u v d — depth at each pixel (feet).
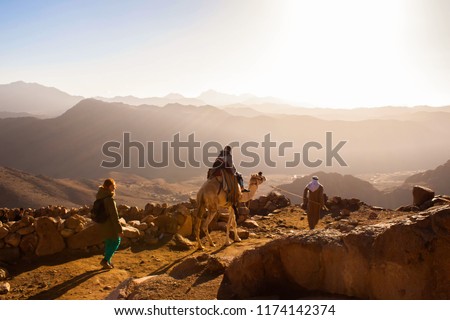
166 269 31.53
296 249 17.65
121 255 35.19
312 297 16.78
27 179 490.49
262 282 18.58
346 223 44.01
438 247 14.25
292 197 407.64
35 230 33.71
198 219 37.45
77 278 29.35
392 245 14.93
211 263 22.70
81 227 35.29
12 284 28.22
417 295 14.19
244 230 42.86
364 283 15.64
